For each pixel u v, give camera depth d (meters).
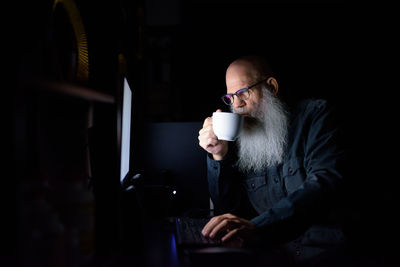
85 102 0.84
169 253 0.95
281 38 4.09
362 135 3.49
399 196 2.14
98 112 0.98
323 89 4.06
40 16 0.86
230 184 1.65
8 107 0.56
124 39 1.86
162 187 1.68
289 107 1.61
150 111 3.94
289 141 1.55
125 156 1.38
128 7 2.16
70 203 0.76
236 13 4.07
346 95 4.01
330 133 1.41
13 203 0.56
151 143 2.06
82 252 0.78
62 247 0.68
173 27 4.04
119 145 0.98
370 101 3.97
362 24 4.02
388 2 3.95
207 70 4.06
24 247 0.58
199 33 4.06
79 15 1.18
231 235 1.03
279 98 1.64
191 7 4.05
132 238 1.00
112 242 0.93
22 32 0.71
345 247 1.18
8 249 0.56
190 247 0.99
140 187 1.50
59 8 1.12
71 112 0.81
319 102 1.53
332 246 1.34
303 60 4.08
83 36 1.19
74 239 0.73
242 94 1.60
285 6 4.07
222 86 4.07
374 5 3.99
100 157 0.96
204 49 4.07
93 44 1.19
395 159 3.14
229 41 4.08
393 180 2.77
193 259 0.86
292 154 1.53
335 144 1.38
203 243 1.00
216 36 4.07
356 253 0.99
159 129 2.06
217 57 4.07
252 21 4.08
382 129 3.68
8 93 0.56
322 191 1.18
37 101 0.76
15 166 0.57
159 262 0.86
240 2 4.07
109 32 1.20
